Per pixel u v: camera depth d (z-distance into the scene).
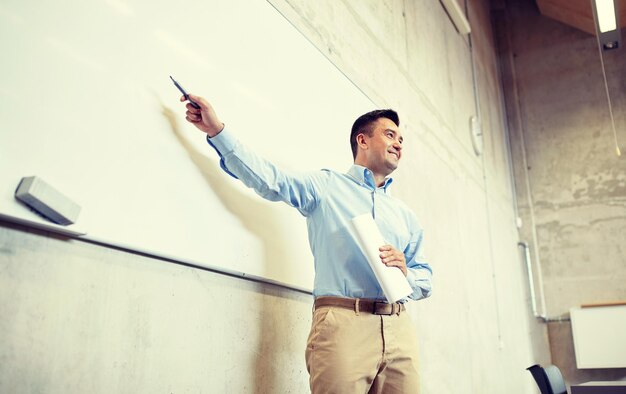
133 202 1.22
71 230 1.07
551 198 5.80
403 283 1.30
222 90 1.57
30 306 1.01
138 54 1.30
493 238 4.79
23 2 1.06
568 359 5.34
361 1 2.78
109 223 1.15
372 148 1.65
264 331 1.61
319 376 1.28
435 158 3.59
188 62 1.46
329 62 2.27
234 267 1.50
